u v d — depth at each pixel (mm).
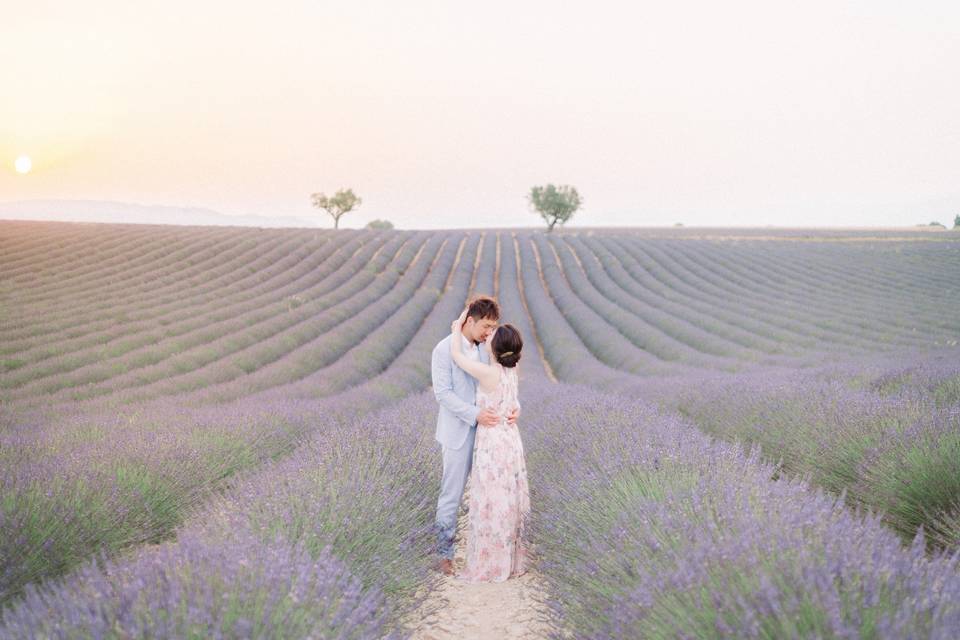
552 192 72500
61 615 1938
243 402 10320
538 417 7613
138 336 18688
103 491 4199
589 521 3449
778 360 16484
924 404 5645
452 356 4148
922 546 2156
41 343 17984
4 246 33719
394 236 51562
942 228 84562
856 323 22719
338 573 2525
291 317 22922
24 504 3570
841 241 52188
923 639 1692
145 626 1882
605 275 36844
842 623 1742
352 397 11758
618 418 5789
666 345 20562
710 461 3904
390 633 2562
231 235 42281
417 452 5148
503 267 41531
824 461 4977
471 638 3078
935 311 24656
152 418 7547
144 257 32375
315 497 3510
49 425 8086
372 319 24422
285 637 2031
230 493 4176
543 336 25375
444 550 4117
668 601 2223
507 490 3992
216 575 2219
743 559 2207
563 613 2887
